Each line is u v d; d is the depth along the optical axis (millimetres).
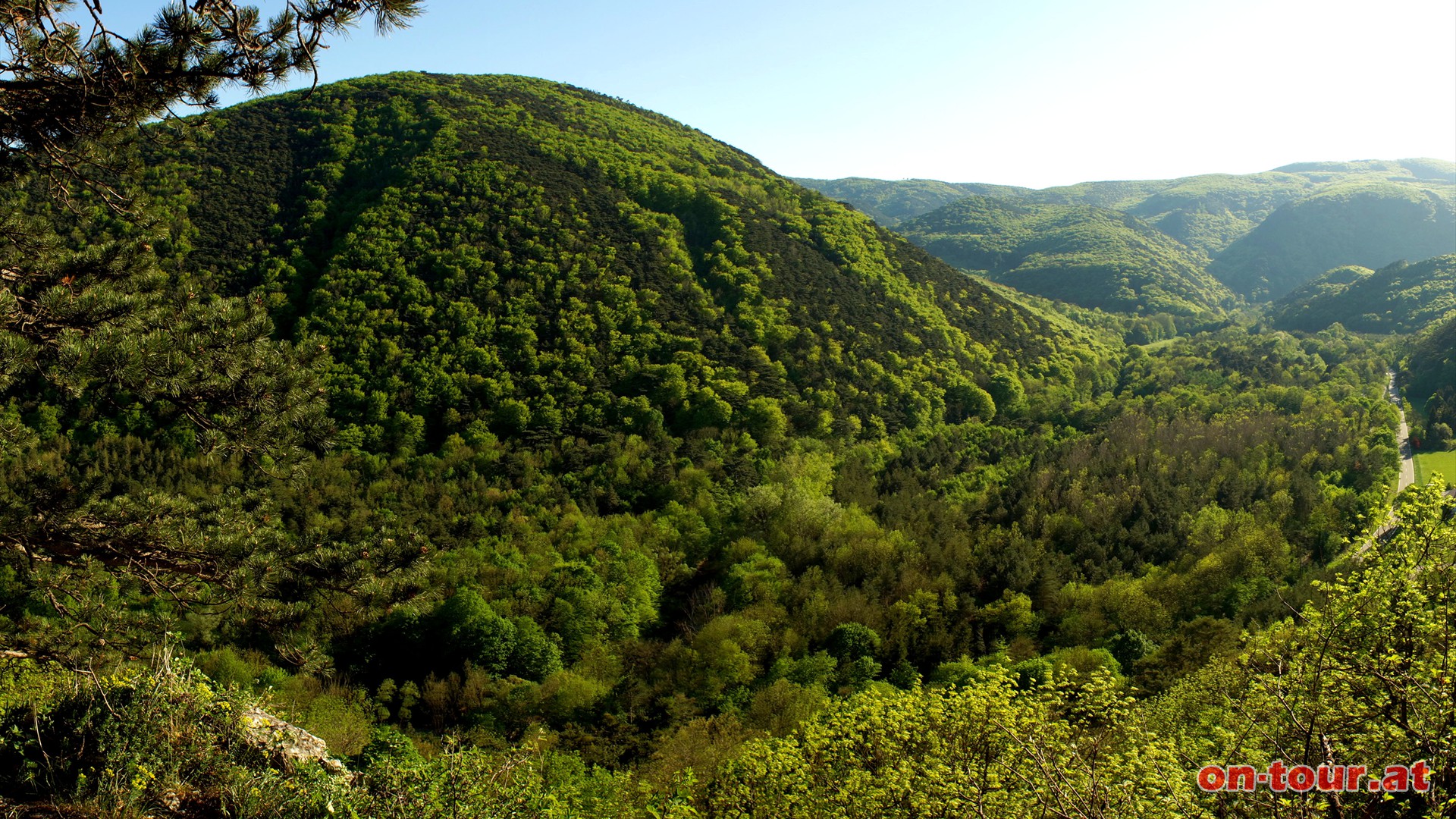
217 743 9516
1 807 7672
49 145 8812
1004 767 11359
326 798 9250
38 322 8539
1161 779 8844
